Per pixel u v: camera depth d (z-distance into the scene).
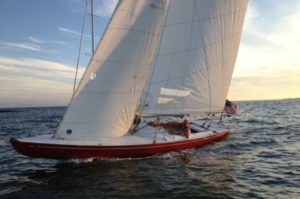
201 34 17.02
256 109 78.38
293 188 11.18
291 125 31.91
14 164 15.52
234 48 18.59
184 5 16.27
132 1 14.37
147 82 16.03
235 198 10.24
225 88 18.69
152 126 17.14
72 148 13.59
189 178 12.37
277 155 16.69
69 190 11.12
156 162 14.70
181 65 16.73
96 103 14.06
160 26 15.50
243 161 15.25
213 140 19.22
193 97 17.44
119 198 10.27
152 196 10.42
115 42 14.19
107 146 14.20
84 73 13.73
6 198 10.51
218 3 17.14
